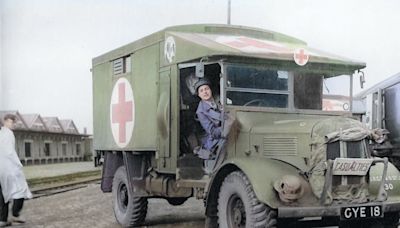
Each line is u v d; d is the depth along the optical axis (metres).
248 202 5.17
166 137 6.84
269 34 7.26
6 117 7.98
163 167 6.95
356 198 5.21
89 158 12.88
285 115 6.17
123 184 8.09
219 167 5.62
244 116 5.98
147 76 7.39
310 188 5.19
